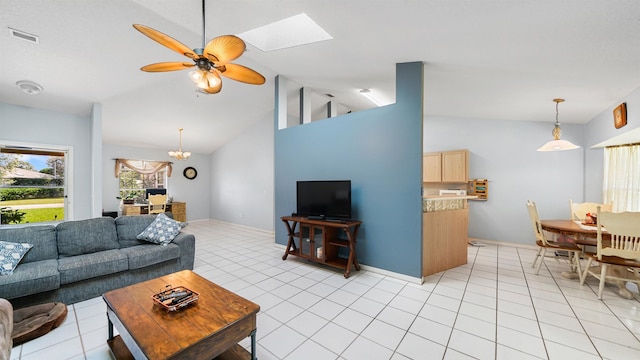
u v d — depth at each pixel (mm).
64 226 2977
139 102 4887
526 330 2125
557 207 4641
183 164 8125
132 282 2984
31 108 4191
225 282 3174
